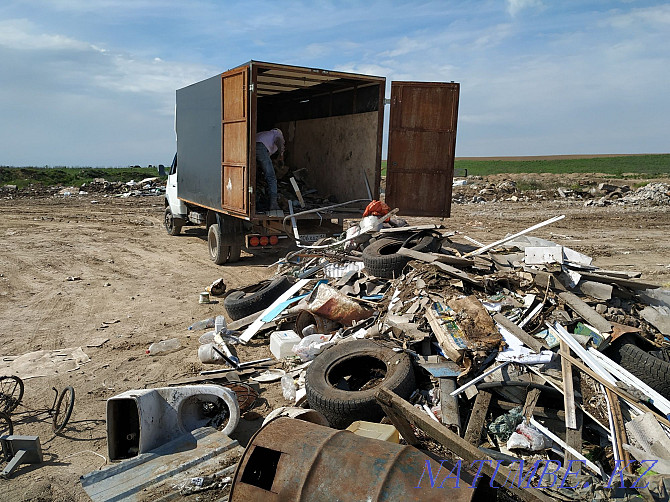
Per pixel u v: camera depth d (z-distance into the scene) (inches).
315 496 114.0
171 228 653.9
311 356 243.0
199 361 263.4
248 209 388.5
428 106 412.5
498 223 767.1
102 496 150.8
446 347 196.5
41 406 218.7
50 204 1045.2
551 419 174.9
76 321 327.3
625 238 645.9
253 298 315.3
